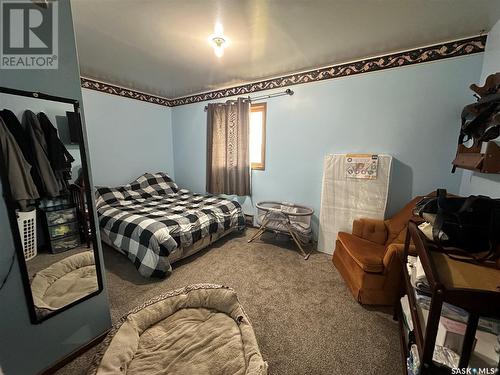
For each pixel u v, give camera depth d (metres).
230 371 1.15
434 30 1.87
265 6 1.53
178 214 2.60
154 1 1.47
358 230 2.27
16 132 1.07
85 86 3.03
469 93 2.03
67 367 1.29
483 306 0.74
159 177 3.88
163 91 3.71
